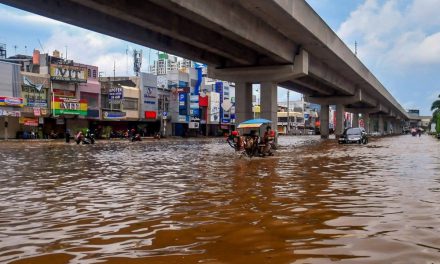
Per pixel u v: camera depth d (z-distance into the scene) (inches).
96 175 541.0
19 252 203.8
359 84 2338.8
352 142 1579.7
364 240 214.1
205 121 3006.9
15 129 1852.9
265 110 1450.5
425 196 349.1
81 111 2017.7
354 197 350.0
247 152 848.3
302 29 1157.1
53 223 266.2
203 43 1052.5
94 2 737.6
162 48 1127.6
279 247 204.4
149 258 190.4
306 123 4719.5
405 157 829.8
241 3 928.9
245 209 303.9
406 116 5275.6
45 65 2004.2
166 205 324.5
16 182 473.1
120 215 289.0
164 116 2511.1
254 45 1102.4
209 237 226.1
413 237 218.5
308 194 369.4
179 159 814.5
